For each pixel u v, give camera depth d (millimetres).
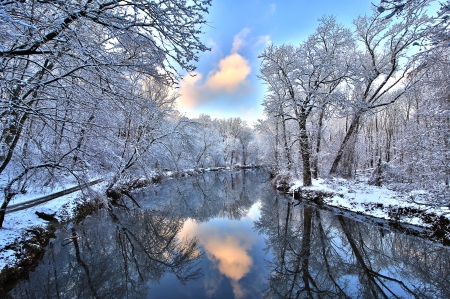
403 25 12703
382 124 24125
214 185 24734
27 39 4086
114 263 7703
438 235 8250
